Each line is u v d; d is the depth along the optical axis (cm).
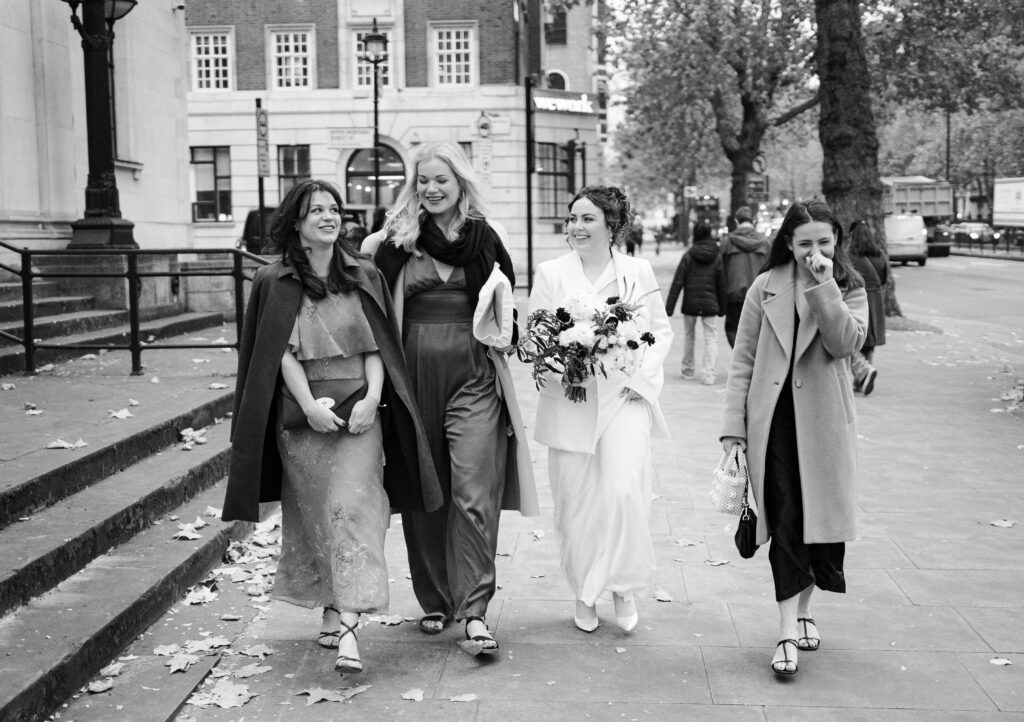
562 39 5291
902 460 883
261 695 443
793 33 3272
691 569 610
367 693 445
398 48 3653
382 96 3659
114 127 1547
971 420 1066
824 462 465
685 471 850
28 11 1305
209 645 482
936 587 572
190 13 3688
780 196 8844
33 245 1272
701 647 495
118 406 785
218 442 750
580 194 520
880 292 1233
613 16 3575
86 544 531
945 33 3045
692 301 1318
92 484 619
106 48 1239
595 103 4025
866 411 1122
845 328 457
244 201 3716
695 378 1380
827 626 519
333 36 3675
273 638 504
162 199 1714
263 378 460
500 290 482
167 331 1239
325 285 468
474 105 3659
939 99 3278
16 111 1275
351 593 445
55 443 632
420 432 475
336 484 460
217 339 1233
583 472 509
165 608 521
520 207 3725
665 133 3997
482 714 425
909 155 7188
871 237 1229
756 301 488
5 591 457
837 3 1880
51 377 942
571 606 554
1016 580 582
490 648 473
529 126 2644
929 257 5319
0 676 398
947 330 2009
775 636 509
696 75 3434
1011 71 3147
